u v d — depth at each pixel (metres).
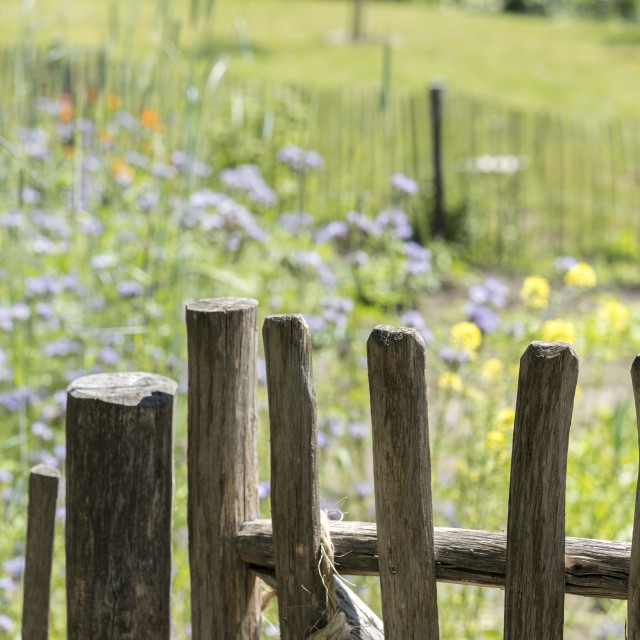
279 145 9.34
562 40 25.50
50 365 4.36
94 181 5.30
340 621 1.80
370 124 11.30
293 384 1.74
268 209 7.98
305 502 1.78
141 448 1.78
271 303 5.48
